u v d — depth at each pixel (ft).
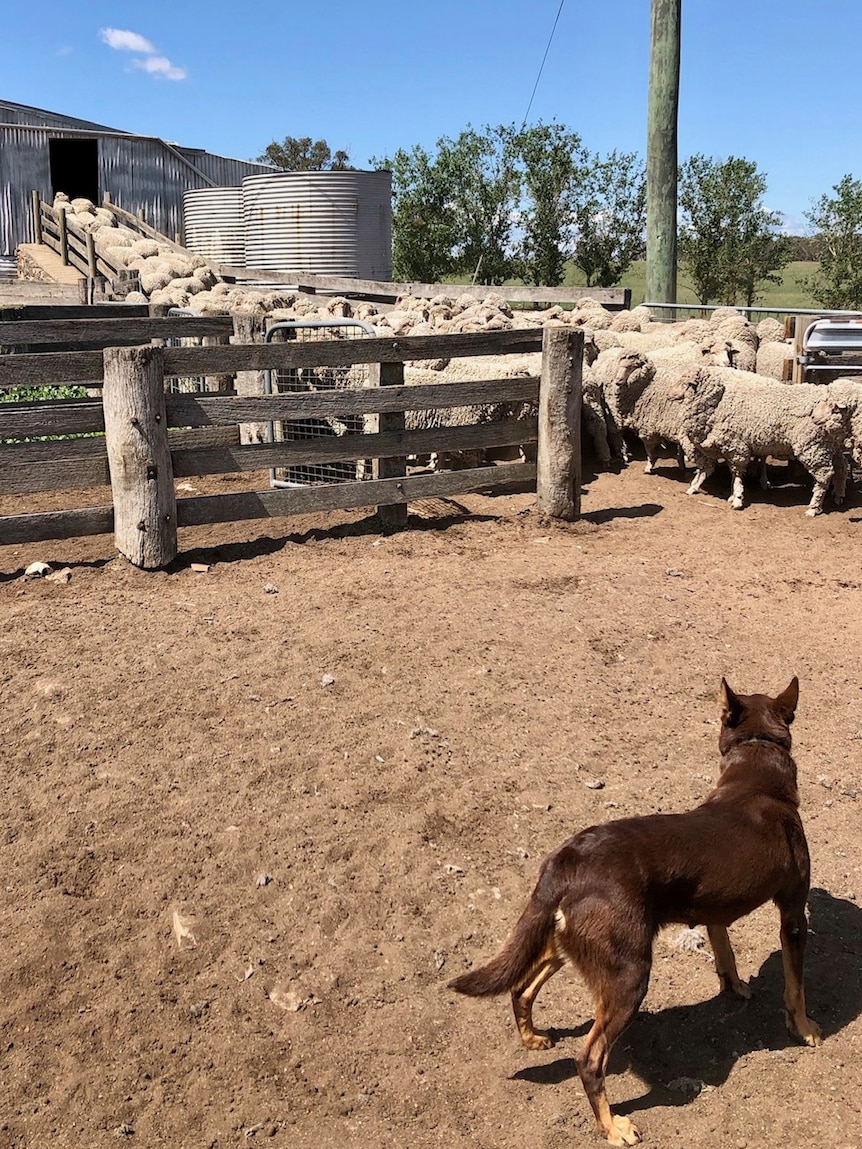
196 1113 9.94
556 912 9.39
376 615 20.34
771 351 37.32
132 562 22.57
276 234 77.61
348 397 24.54
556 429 26.91
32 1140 9.68
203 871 13.00
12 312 39.68
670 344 38.50
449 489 26.76
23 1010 10.98
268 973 11.56
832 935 12.25
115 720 16.19
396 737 15.98
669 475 32.86
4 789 14.46
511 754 15.75
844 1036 10.80
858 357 34.65
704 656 19.27
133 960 11.66
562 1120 9.83
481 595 21.58
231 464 23.49
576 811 14.43
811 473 27.96
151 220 95.96
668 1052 10.68
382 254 79.61
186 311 42.37
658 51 54.49
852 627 20.68
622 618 20.75
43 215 87.40
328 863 13.23
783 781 10.93
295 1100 10.07
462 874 13.14
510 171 92.12
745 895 9.93
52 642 18.79
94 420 22.38
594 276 95.76
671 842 9.61
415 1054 10.60
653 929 9.38
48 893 12.56
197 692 17.08
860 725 16.87
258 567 23.09
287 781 14.80
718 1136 9.64
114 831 13.66
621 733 16.51
